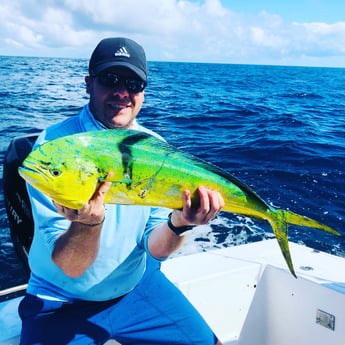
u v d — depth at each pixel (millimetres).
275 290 2545
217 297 2449
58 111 14977
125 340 1915
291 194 6363
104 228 1745
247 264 2572
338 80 55406
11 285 3752
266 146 9633
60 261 1479
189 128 12508
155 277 2088
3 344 1805
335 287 2260
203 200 1355
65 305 1795
